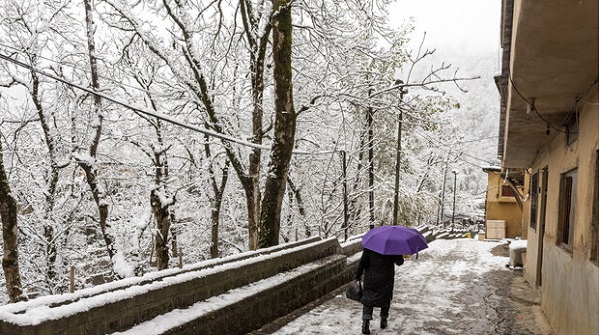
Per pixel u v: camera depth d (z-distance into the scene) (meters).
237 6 12.41
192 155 15.37
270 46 13.44
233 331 5.48
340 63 12.91
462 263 13.52
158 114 6.10
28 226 12.52
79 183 14.61
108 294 4.08
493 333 6.30
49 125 13.14
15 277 9.83
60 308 3.58
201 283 5.34
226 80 13.71
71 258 14.07
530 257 10.46
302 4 11.42
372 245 6.02
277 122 10.04
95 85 12.27
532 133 8.13
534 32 3.79
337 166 17.88
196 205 17.84
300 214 18.38
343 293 8.66
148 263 15.91
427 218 26.31
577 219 5.29
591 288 4.43
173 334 4.40
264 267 6.82
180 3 11.92
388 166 23.47
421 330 6.30
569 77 4.83
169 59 12.55
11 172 12.99
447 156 30.64
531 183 11.70
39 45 12.55
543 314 7.43
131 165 13.75
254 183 12.31
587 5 3.29
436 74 11.52
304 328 6.21
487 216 33.09
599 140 4.27
